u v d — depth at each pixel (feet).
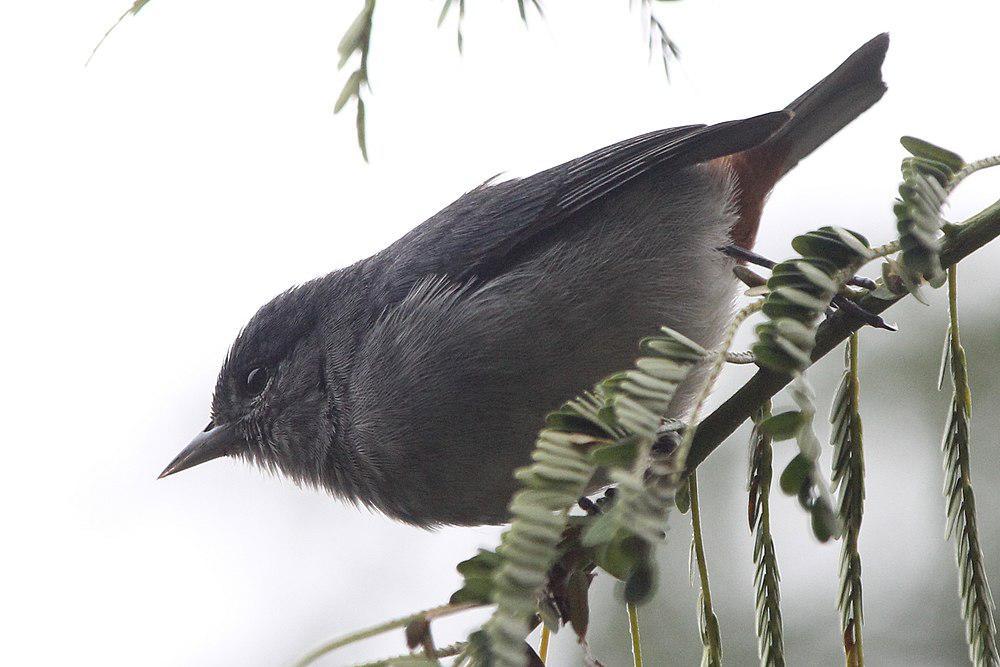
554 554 10.65
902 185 14.38
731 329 13.44
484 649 10.11
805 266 13.71
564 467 11.37
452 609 10.83
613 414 11.92
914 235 13.94
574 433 11.88
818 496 12.96
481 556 10.92
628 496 11.12
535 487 11.21
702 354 13.03
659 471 11.69
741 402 14.85
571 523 13.21
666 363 12.56
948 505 15.51
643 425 11.73
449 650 10.86
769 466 15.20
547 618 13.11
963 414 15.55
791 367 13.03
